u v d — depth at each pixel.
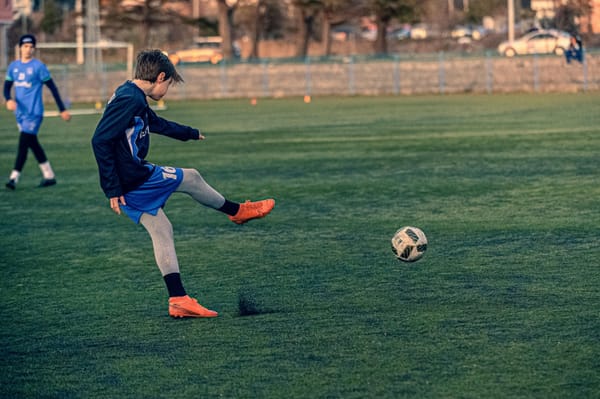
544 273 10.73
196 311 9.13
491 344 7.95
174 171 9.16
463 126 34.69
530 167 21.58
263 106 53.12
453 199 17.12
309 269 11.40
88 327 8.99
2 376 7.52
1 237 14.58
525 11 108.38
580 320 8.64
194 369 7.54
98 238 14.32
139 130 8.92
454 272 10.94
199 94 63.88
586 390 6.76
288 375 7.28
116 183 8.80
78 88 63.41
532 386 6.87
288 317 9.06
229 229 14.65
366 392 6.84
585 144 26.56
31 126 20.52
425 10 92.44
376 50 89.38
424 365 7.42
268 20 98.88
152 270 11.77
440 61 61.31
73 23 100.00
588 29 91.06
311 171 22.28
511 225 14.09
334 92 63.47
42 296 10.41
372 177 20.78
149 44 95.69
